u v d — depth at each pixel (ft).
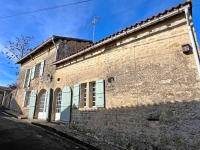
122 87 19.16
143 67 17.78
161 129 14.74
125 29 19.20
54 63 31.50
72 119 24.64
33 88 39.06
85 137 20.26
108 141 18.69
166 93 15.25
